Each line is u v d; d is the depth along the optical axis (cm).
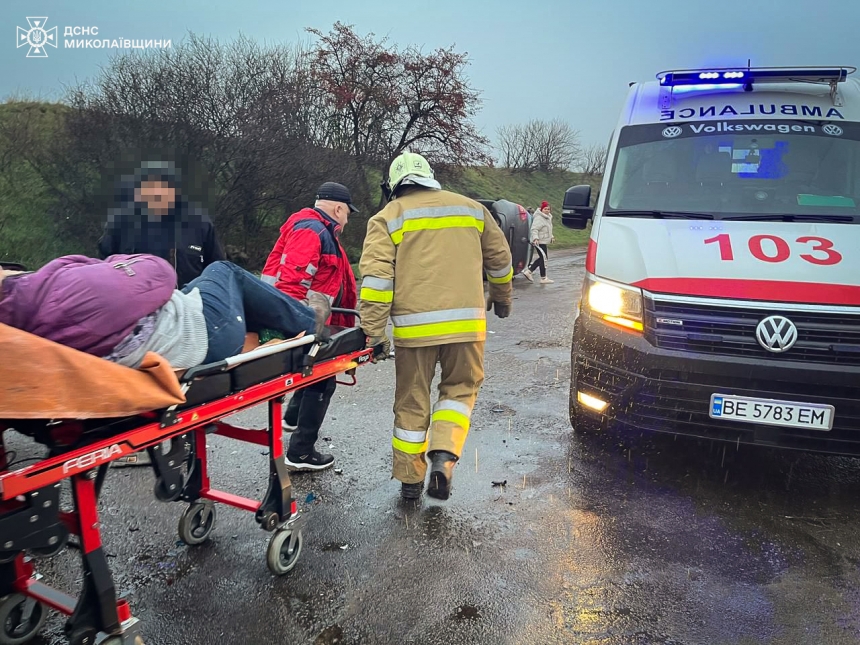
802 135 468
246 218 1347
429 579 293
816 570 305
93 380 189
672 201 450
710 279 366
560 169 4322
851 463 431
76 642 206
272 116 1318
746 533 339
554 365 674
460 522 346
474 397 375
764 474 411
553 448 448
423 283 344
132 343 218
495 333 845
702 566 307
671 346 366
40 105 1221
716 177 459
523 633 257
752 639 256
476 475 404
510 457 432
